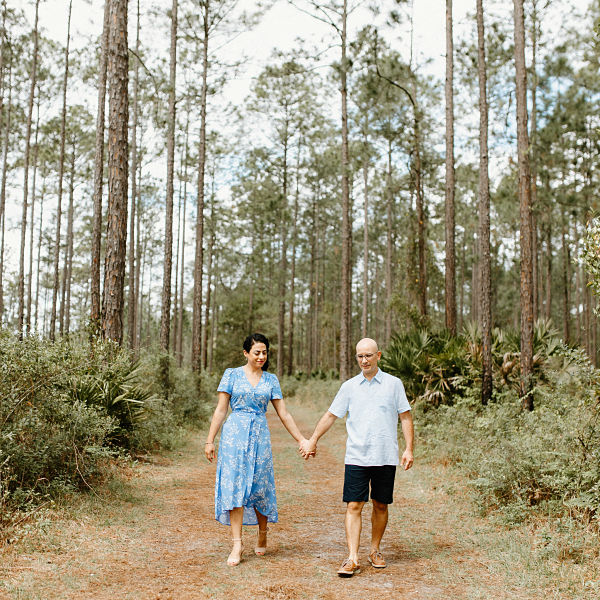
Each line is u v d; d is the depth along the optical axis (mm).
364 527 5613
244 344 4621
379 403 4355
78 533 4742
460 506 6270
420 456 9375
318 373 31875
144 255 45156
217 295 44594
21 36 26000
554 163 21344
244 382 4520
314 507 6504
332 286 53688
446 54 14875
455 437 8695
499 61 17453
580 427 5730
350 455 4328
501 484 5848
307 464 9711
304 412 22406
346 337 19859
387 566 4324
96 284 13992
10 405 5461
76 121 30484
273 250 40469
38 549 4238
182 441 11016
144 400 9047
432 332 14234
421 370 11336
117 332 9312
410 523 5723
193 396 14898
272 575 4039
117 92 9484
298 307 56844
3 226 26859
